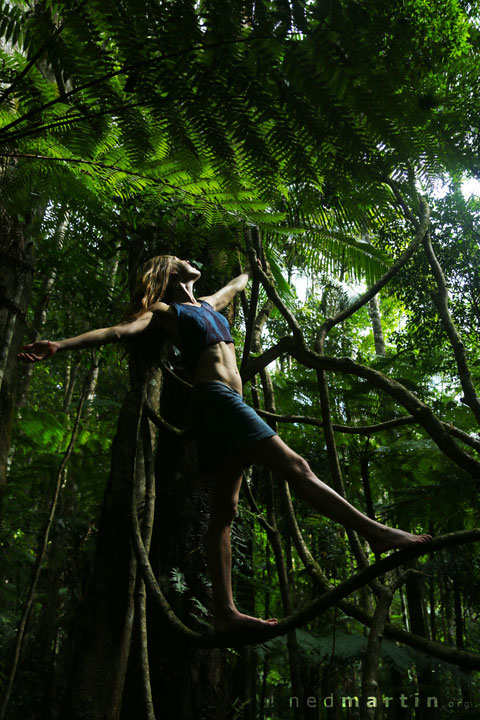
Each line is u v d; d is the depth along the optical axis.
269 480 3.66
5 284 3.21
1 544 6.57
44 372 11.40
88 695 2.91
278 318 7.88
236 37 1.37
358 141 1.49
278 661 6.09
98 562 3.28
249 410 1.99
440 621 8.75
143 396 3.57
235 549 4.25
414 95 1.48
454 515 5.39
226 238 2.84
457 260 5.62
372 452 5.76
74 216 3.09
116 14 1.40
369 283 3.43
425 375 6.56
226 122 1.58
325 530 4.45
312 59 1.36
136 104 1.62
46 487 6.61
